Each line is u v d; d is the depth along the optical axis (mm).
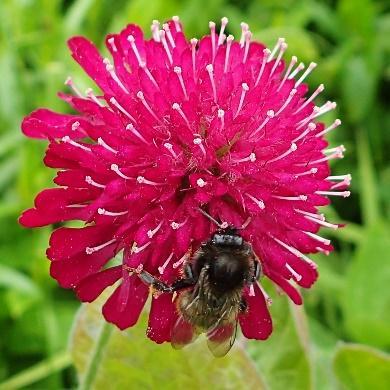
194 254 74
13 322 124
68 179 73
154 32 82
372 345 124
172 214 73
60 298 127
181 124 74
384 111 158
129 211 72
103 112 75
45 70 140
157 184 73
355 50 157
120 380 91
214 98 77
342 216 147
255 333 77
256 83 79
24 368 123
